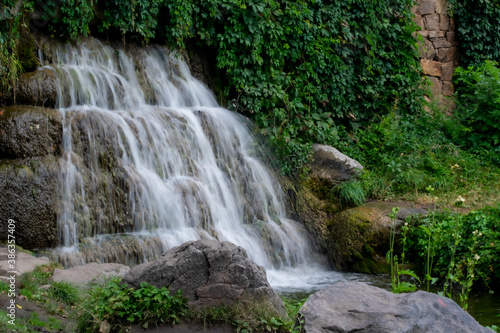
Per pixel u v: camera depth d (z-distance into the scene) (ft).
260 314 15.48
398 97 51.13
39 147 26.25
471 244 28.76
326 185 39.11
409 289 19.36
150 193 29.43
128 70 36.19
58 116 27.40
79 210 26.50
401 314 13.20
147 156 31.01
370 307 13.62
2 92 27.76
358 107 48.62
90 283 19.79
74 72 31.53
